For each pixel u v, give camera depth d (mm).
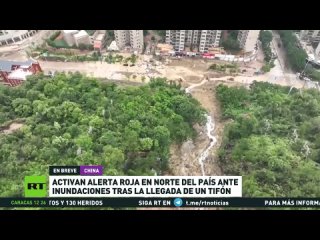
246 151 84875
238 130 92625
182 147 91438
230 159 86000
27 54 131500
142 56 131625
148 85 107625
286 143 88562
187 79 122000
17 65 114000
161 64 128500
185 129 93188
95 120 85875
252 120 92938
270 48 135000
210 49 131625
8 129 86000
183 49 132375
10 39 136250
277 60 133500
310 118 97000
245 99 107562
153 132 85625
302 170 79000
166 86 107875
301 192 73562
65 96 94438
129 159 81062
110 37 138250
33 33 140125
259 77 125000
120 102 94562
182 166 86438
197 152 91375
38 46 135500
